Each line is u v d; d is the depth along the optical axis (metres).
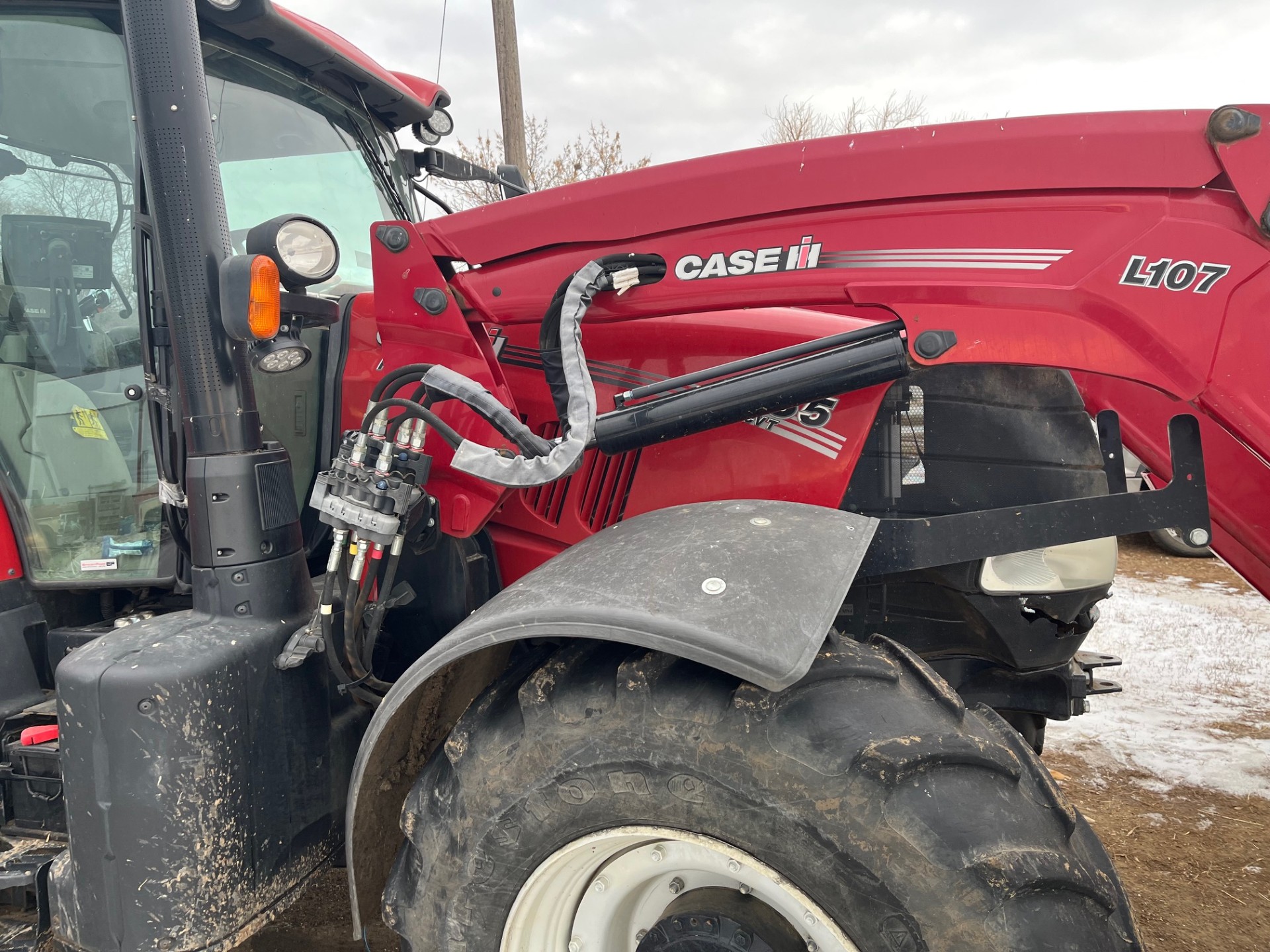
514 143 8.43
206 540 1.48
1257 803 2.72
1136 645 4.17
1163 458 1.86
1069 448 1.58
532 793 1.14
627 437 1.47
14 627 1.81
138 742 1.33
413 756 1.47
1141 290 1.30
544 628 1.13
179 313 1.45
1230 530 1.66
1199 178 1.26
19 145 1.78
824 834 1.01
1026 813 1.05
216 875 1.38
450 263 1.66
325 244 1.52
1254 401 1.28
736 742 1.05
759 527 1.25
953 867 0.98
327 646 1.49
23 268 1.80
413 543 1.67
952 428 1.57
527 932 1.23
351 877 1.34
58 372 1.80
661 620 1.07
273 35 1.91
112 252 1.75
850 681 1.12
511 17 8.23
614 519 1.67
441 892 1.22
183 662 1.36
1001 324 1.36
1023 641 1.67
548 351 1.52
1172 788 2.83
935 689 1.15
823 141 1.41
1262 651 4.08
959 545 1.42
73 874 1.41
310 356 1.56
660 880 1.28
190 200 1.43
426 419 1.44
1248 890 2.27
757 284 1.47
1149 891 2.28
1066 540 1.40
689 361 1.67
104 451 1.80
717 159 1.47
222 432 1.48
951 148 1.35
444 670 1.35
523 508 1.74
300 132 2.15
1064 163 1.30
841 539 1.23
